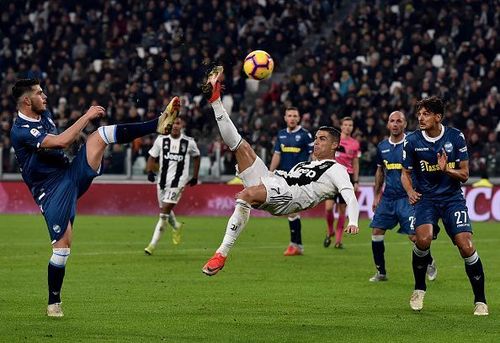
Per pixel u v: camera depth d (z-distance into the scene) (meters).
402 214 25.44
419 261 20.19
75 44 66.31
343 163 34.75
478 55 58.59
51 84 63.59
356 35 61.62
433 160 19.78
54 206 18.55
